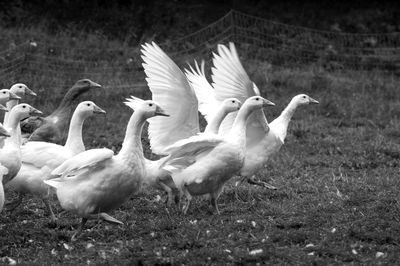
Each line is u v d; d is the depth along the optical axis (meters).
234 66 13.27
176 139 12.73
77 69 22.36
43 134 14.83
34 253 9.98
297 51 26.25
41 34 24.83
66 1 27.86
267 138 13.71
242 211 12.16
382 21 29.55
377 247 9.96
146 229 10.86
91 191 10.38
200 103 14.78
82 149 12.48
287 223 11.02
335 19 29.23
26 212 12.46
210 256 9.48
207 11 28.67
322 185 13.83
